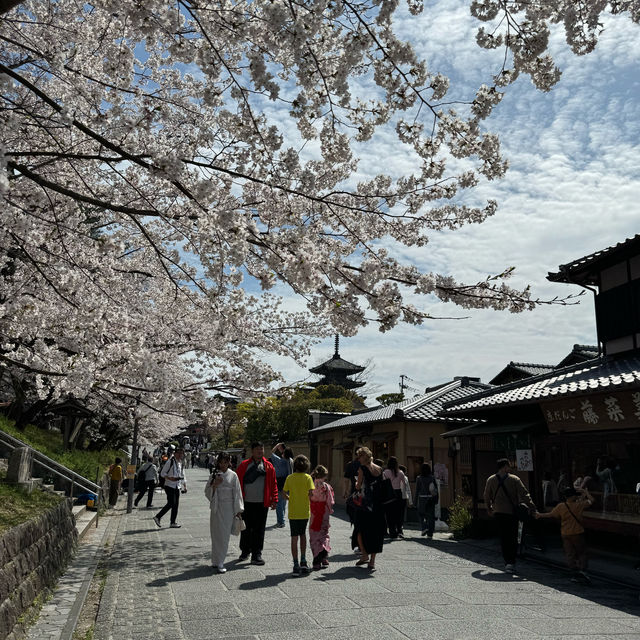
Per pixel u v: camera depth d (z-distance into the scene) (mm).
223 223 4508
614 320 12648
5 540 4980
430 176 5926
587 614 6168
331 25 4734
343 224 6098
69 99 6570
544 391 10930
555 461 11664
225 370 10906
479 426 14055
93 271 8641
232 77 4586
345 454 25531
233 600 6406
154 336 10109
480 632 5336
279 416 37562
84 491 14570
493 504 9141
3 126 4586
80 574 7734
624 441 9781
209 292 5473
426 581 7727
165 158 4309
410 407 19969
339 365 57656
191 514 16750
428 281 5105
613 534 10273
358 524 8547
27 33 7148
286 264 4723
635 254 12156
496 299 5199
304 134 5500
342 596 6645
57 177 7777
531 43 4645
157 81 8445
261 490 8789
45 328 8641
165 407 8641
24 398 15578
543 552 10484
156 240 7730
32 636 4988
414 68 4746
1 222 5754
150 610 5988
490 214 6445
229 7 4805
